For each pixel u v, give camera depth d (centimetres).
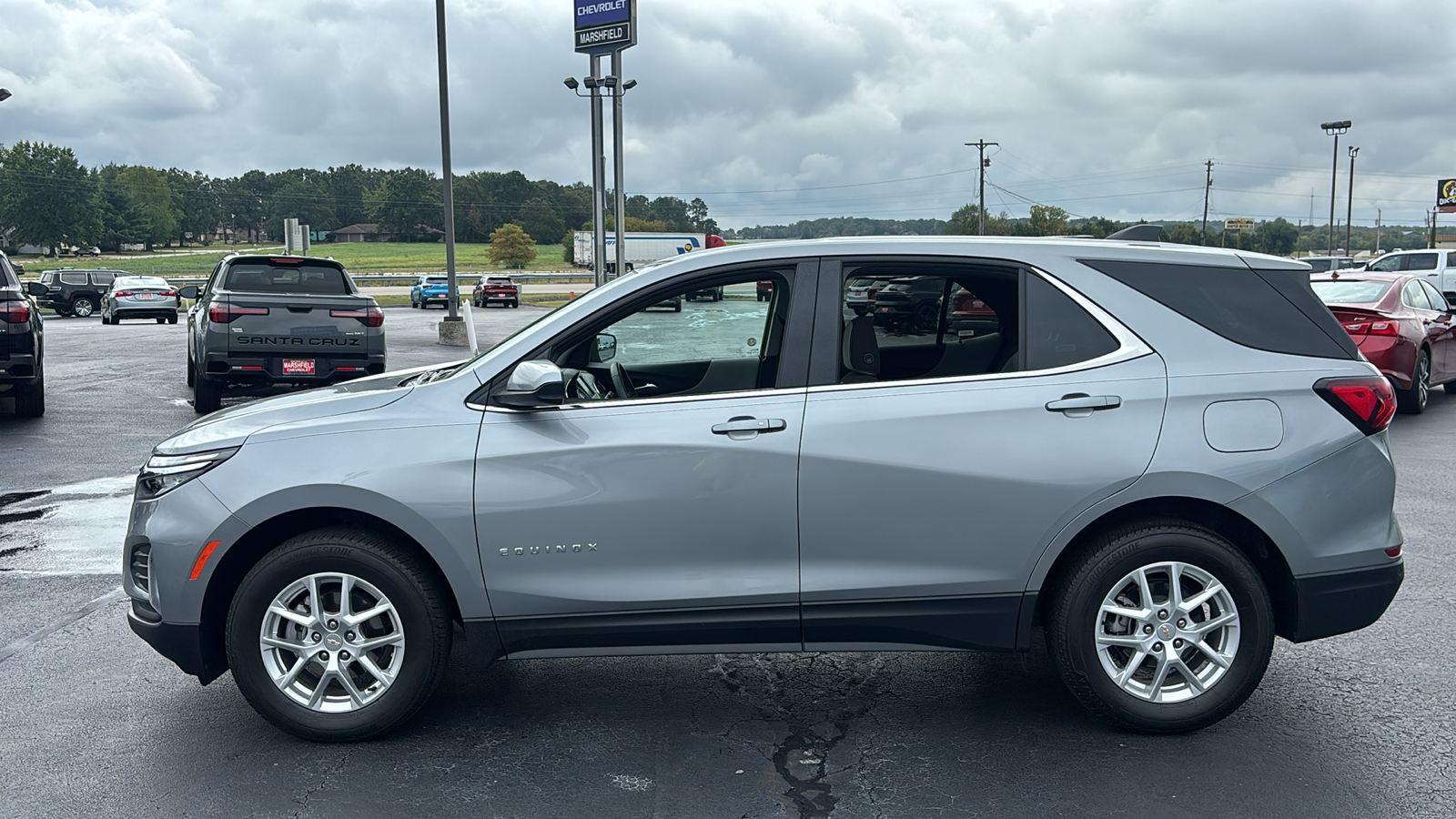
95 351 2228
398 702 391
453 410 388
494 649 390
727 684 454
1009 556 381
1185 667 388
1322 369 391
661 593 384
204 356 1197
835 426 379
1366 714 415
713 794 354
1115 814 338
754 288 422
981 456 378
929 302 408
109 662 483
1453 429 1141
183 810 345
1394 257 2830
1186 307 394
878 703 432
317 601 388
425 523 378
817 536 381
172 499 386
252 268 1284
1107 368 385
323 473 378
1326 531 385
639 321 430
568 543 381
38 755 385
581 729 408
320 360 1227
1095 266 396
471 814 341
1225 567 382
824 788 357
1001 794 352
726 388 429
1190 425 380
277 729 409
